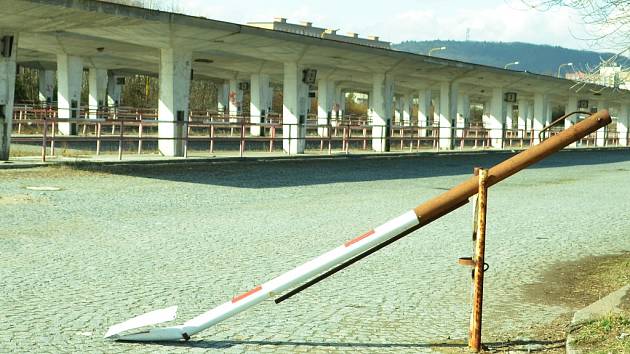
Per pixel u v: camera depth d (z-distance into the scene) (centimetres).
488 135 5166
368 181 2245
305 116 3381
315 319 729
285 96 3353
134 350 610
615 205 1847
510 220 1507
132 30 2514
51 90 5491
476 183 600
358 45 3341
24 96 6788
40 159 2234
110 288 822
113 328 638
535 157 591
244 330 682
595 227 1447
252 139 3014
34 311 716
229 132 5616
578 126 591
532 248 1187
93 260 969
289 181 2133
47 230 1179
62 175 1961
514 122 10094
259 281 886
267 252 1073
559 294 873
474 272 620
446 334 688
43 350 599
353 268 984
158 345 628
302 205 1622
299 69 3341
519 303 826
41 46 3866
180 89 2712
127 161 2295
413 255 1089
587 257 1119
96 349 608
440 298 834
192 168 2378
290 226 1322
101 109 4991
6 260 945
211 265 969
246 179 2130
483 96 7956
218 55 4200
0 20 2036
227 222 1340
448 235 1277
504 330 707
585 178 2708
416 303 808
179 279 880
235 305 631
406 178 2408
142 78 8162
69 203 1485
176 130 2694
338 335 676
